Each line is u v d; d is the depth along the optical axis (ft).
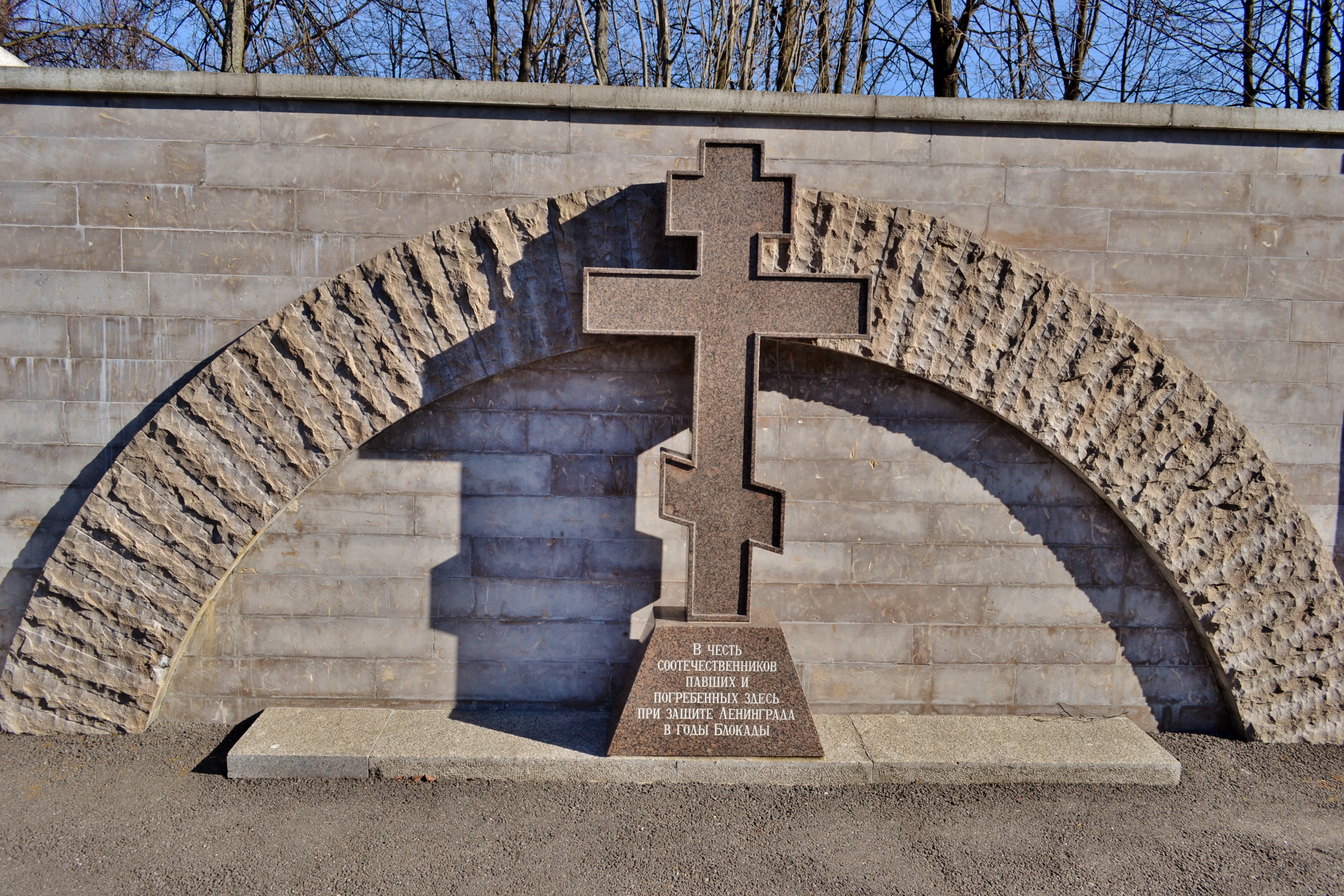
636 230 16.29
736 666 15.40
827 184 16.81
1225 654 17.31
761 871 12.93
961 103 16.55
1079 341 16.72
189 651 17.15
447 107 16.44
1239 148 17.08
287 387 16.25
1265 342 17.31
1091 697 17.89
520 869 12.84
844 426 17.37
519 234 16.21
